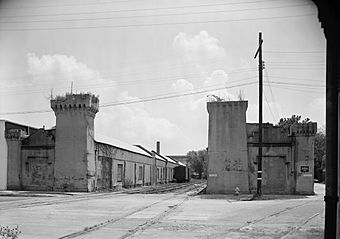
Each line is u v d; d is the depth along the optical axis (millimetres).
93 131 49281
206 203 30703
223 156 42344
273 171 41281
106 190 52000
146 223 18359
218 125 42719
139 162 72125
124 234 15016
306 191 40250
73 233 15273
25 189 48562
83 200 34469
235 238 13961
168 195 43094
